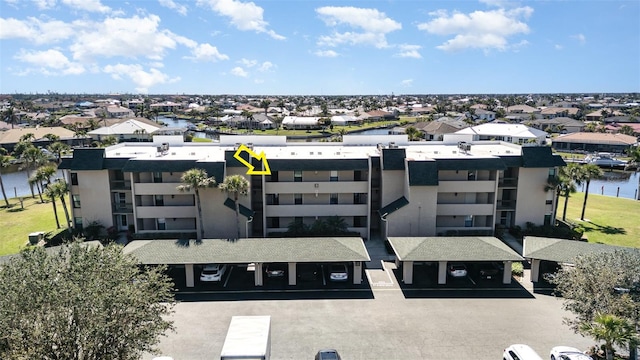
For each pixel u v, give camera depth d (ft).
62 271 74.02
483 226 169.78
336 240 133.39
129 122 469.98
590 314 85.87
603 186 302.66
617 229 179.83
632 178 333.01
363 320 106.22
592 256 96.37
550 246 130.11
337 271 128.06
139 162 161.89
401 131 491.72
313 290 123.44
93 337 65.21
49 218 201.87
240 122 637.30
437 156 172.24
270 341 90.68
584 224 186.91
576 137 432.25
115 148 193.77
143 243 132.26
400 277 132.57
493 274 129.18
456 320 106.22
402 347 94.48
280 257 124.26
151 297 81.15
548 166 166.50
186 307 113.19
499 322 105.19
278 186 167.53
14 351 62.18
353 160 168.14
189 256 124.67
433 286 126.11
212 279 125.90
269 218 172.45
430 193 158.61
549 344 95.50
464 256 124.88
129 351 70.90
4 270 71.56
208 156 176.04
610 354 83.61
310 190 167.94
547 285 126.62
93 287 70.28
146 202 167.94
